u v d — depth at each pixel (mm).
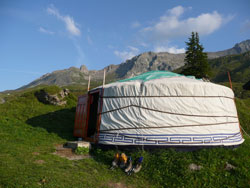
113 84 8172
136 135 6883
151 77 8336
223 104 7395
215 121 7035
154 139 6676
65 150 7449
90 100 9828
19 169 4676
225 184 5027
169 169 5551
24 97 17422
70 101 18438
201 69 29906
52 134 10047
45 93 17250
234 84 73438
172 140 6586
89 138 8906
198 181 5078
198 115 6910
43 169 4945
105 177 5215
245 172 5336
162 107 6918
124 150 6941
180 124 6766
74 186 4332
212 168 5512
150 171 5590
